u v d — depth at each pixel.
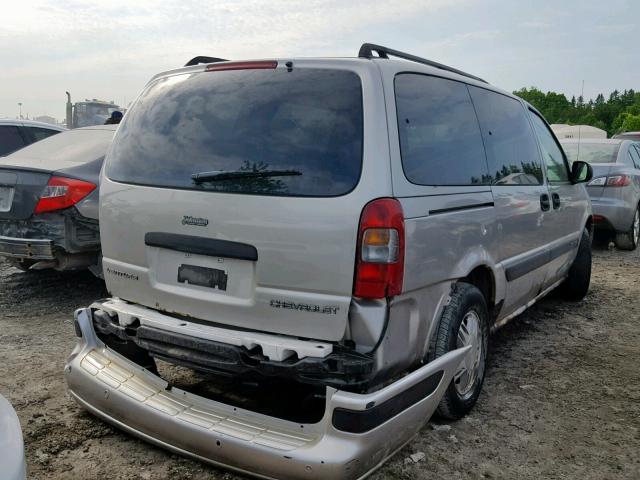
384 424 2.65
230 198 2.90
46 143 6.29
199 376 4.04
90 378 3.27
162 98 3.43
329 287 2.71
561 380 4.33
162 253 3.20
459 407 3.55
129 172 3.36
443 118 3.43
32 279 6.62
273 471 2.63
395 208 2.75
